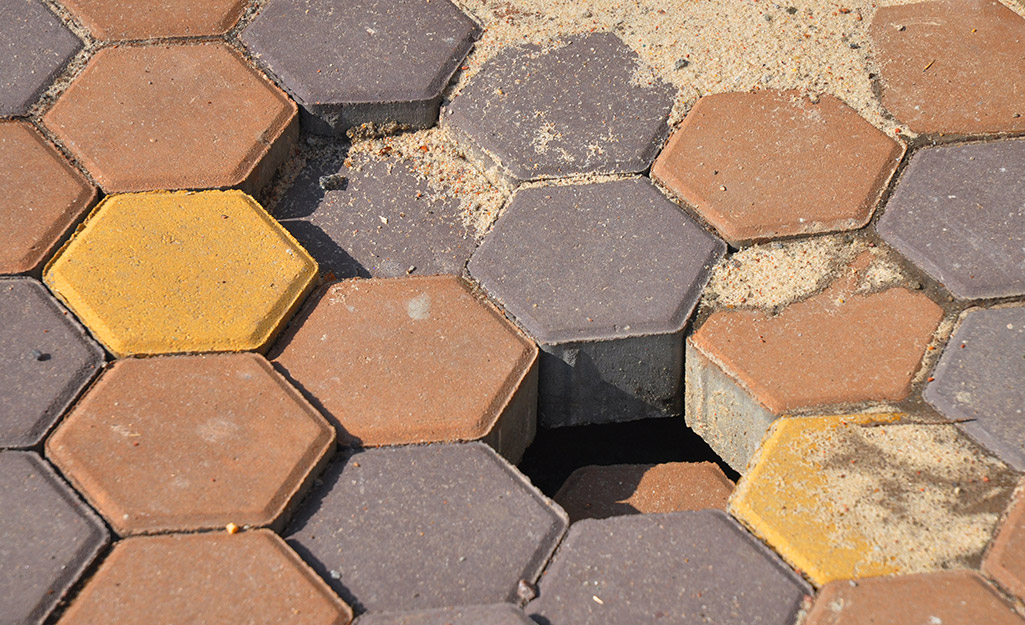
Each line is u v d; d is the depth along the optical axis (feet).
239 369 7.16
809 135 7.66
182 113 7.68
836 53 7.89
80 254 7.34
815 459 7.04
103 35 7.88
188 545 6.88
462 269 7.45
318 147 7.79
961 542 6.89
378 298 7.34
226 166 7.56
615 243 7.45
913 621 6.78
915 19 7.98
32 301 7.26
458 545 6.91
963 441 7.06
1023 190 7.52
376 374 7.18
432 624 6.79
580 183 7.58
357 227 7.59
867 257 7.41
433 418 7.11
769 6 8.04
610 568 6.89
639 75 7.84
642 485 7.30
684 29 7.97
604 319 7.30
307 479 6.99
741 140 7.66
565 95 7.78
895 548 6.88
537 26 7.98
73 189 7.48
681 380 7.39
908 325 7.28
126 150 7.58
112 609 6.79
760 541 6.93
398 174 7.71
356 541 6.92
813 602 6.82
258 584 6.84
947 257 7.38
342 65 7.82
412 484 7.01
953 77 7.80
